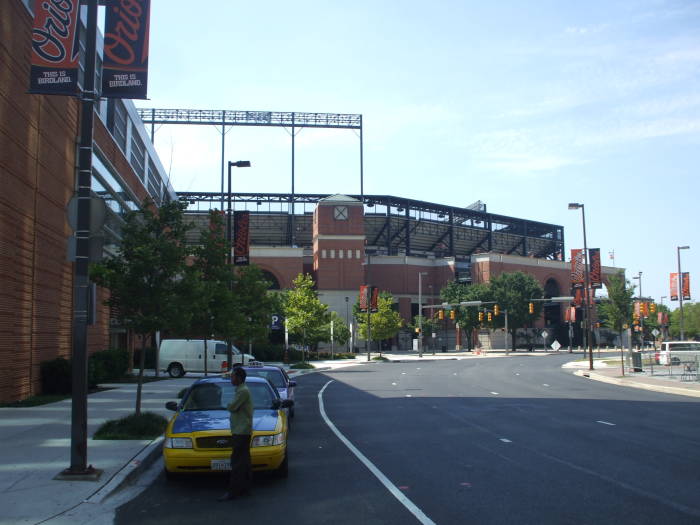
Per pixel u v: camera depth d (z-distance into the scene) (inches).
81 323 376.2
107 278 538.3
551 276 4087.1
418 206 3907.5
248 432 334.6
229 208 1079.6
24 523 281.7
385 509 302.5
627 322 1721.2
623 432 562.6
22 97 748.6
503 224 4340.6
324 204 3329.2
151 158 1723.7
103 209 398.3
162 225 568.1
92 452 442.9
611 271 4758.9
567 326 4065.0
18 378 751.1
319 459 443.8
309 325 2026.3
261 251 3275.1
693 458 432.8
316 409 790.5
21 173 751.1
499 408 776.3
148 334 555.2
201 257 909.8
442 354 3169.3
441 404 831.7
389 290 3759.8
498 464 414.9
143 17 448.8
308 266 3563.0
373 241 4097.0
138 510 308.5
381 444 507.2
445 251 4249.5
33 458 415.5
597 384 1216.2
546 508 300.8
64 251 925.8
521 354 3100.4
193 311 577.3
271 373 631.2
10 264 720.3
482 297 3366.1
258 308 1223.5
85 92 400.8
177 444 355.3
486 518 283.9
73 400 369.1
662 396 945.5
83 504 312.8
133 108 1413.6
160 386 1049.5
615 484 352.2
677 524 272.4
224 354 1424.7
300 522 283.0
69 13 409.4
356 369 1870.1
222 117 3275.1
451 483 358.3
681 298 2153.1
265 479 377.1
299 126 3427.7
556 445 490.9
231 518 291.7
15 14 724.7
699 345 1771.7
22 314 762.2
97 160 1054.4
